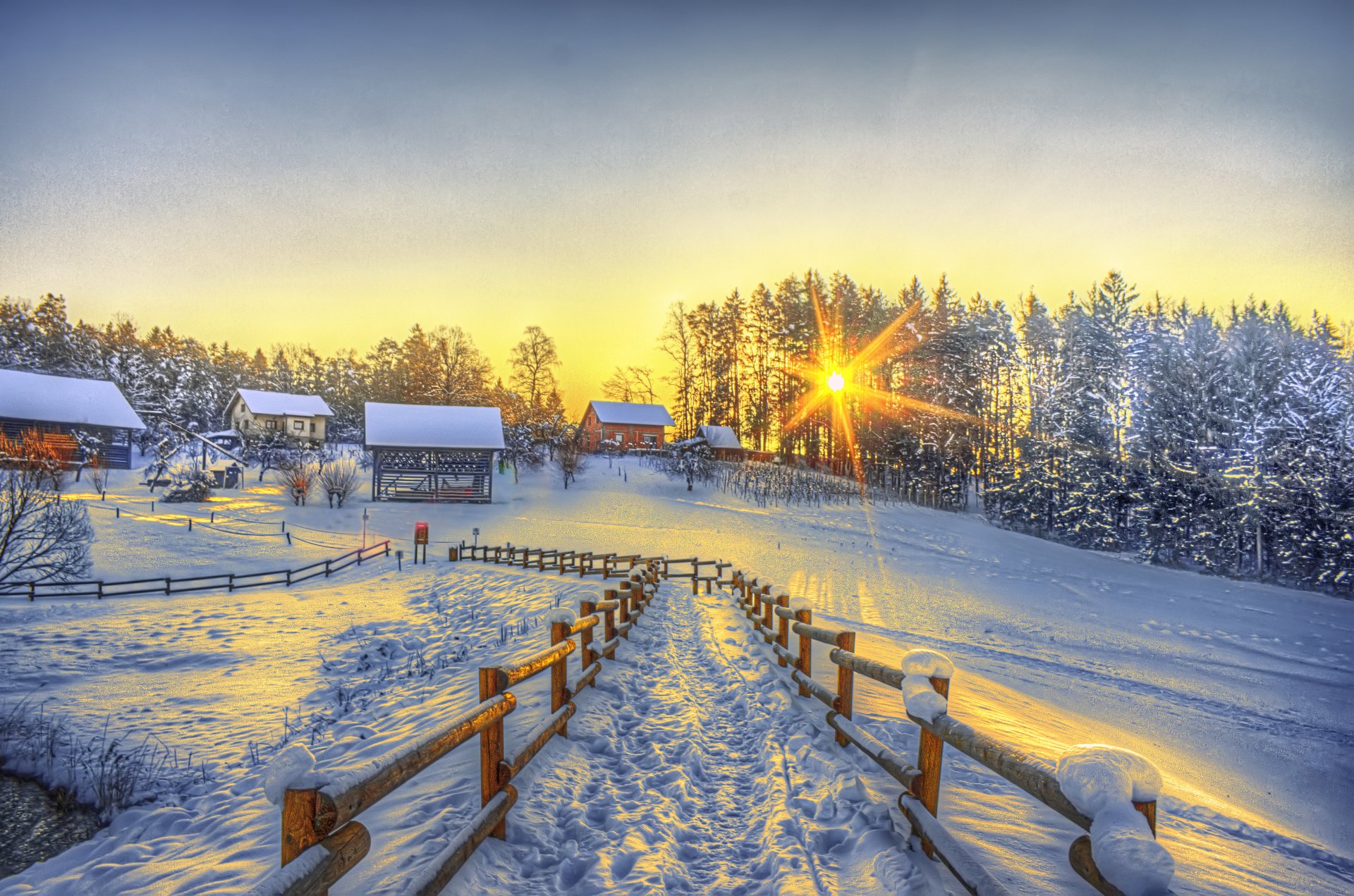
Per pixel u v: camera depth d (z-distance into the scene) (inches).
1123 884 77.2
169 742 301.0
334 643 540.7
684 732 252.4
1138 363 2007.9
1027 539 1683.1
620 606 418.3
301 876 88.0
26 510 777.6
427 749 123.0
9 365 2962.6
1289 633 924.0
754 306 3235.7
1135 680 635.5
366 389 3969.0
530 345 3575.3
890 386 2551.7
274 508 1654.8
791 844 159.6
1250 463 1528.1
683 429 3580.2
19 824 223.5
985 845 148.9
